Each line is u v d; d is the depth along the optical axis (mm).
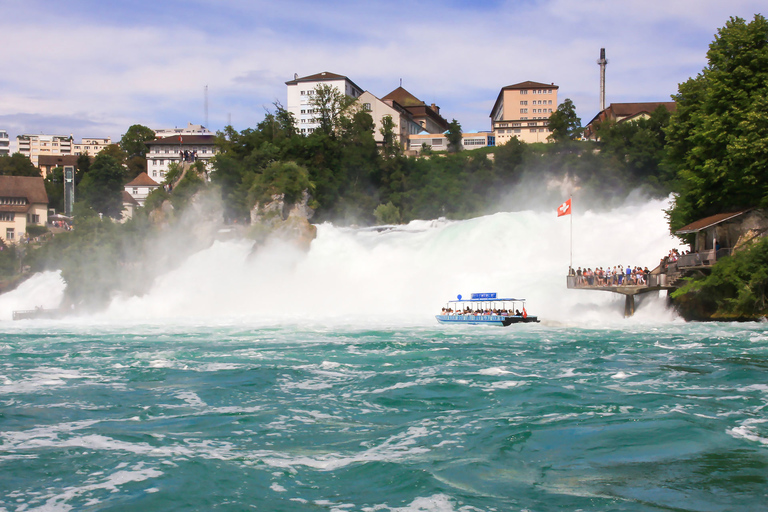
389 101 168875
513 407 25266
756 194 55188
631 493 16531
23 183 124875
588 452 19672
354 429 22859
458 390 28500
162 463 19281
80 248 85062
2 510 16125
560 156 119125
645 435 21156
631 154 113250
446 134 161875
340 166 120062
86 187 150750
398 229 86812
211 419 24438
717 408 24516
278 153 114938
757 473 17656
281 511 15922
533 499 16250
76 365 37031
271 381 31359
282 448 20750
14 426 23672
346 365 35500
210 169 109750
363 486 17391
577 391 27844
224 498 16672
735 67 58188
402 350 40625
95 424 23953
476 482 17438
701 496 16234
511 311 55812
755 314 51875
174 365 36469
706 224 54594
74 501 16594
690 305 55375
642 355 37188
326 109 141500
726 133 56000
